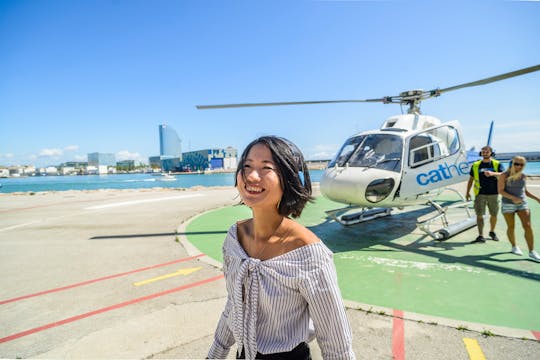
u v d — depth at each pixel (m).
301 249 1.01
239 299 1.08
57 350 2.69
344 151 6.53
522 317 3.00
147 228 7.73
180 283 4.13
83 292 3.90
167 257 5.32
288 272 1.00
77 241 6.56
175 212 10.22
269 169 1.05
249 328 1.06
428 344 2.60
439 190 6.61
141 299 3.65
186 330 2.94
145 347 2.68
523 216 4.67
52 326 3.08
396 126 6.51
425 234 6.51
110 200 14.30
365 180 5.59
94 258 5.34
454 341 2.63
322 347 1.03
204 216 9.38
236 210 10.54
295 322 1.06
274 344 1.05
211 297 3.67
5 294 3.89
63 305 3.54
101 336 2.88
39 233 7.43
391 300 3.46
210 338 2.80
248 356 1.06
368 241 6.09
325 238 6.39
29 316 3.30
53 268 4.85
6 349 2.72
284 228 1.10
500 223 7.28
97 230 7.61
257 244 1.16
